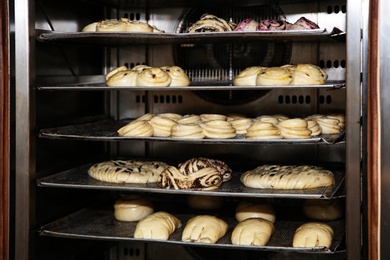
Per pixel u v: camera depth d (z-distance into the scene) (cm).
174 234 260
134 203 281
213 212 294
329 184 253
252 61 296
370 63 224
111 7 312
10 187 254
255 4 293
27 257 253
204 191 246
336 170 287
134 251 315
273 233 258
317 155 291
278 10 292
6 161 252
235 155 302
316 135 253
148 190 249
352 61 224
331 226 268
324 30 231
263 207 274
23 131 250
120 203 283
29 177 251
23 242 253
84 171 290
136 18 311
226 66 300
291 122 246
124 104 316
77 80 292
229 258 302
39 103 260
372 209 226
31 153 252
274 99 295
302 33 233
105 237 252
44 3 264
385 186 225
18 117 250
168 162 309
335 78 287
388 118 223
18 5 247
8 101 250
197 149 307
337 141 237
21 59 249
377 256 227
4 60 249
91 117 302
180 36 244
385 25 221
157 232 251
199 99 304
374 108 224
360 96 224
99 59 316
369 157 226
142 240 249
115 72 279
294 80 251
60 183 258
